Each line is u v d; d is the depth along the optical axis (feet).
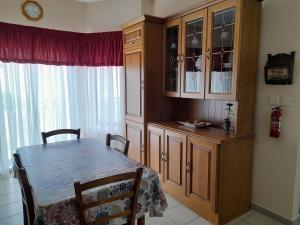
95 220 4.25
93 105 12.69
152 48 9.55
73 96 12.32
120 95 12.40
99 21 12.48
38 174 5.12
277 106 6.98
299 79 6.47
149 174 5.11
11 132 10.73
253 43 7.00
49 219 3.86
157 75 9.85
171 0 10.36
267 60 7.04
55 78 11.73
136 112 10.28
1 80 10.28
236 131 7.13
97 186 4.11
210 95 7.58
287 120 6.82
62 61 11.71
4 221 7.22
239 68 6.73
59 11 11.83
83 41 12.14
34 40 10.82
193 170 7.57
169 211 7.74
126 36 10.57
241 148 7.26
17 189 9.36
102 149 7.00
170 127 8.52
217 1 7.04
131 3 11.50
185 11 8.28
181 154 8.02
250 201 7.90
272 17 6.89
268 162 7.37
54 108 11.88
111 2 12.09
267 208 7.53
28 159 6.08
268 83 7.06
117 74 12.25
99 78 12.46
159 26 9.61
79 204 3.96
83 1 12.35
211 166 6.90
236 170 7.22
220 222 6.98
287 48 6.64
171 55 9.55
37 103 11.26
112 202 4.42
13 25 10.20
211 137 6.86
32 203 4.48
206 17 7.51
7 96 10.45
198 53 8.12
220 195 6.85
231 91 6.95
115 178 4.30
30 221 4.49
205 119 9.25
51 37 11.27
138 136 10.28
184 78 8.71
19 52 10.48
